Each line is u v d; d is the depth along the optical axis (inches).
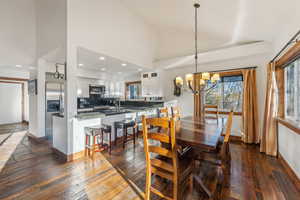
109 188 74.6
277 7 79.5
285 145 98.3
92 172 89.4
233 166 98.9
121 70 207.0
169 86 202.2
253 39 136.7
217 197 68.8
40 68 151.4
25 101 259.3
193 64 170.1
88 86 216.7
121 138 148.6
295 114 95.7
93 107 218.2
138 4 142.1
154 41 198.7
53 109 162.9
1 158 109.0
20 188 73.9
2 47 131.5
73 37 106.3
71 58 105.1
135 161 104.2
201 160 78.7
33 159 107.3
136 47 166.6
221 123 108.0
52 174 86.9
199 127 93.6
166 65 185.2
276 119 113.4
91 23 118.3
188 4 109.6
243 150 126.8
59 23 110.6
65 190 72.6
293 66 98.3
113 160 105.8
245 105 144.3
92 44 118.8
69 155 104.8
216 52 154.3
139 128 172.9
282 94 112.4
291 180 82.8
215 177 85.8
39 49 143.1
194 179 82.7
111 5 135.4
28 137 166.2
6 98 245.1
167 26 177.9
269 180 82.8
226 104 163.2
